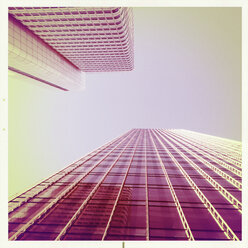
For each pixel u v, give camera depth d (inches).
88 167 1342.3
